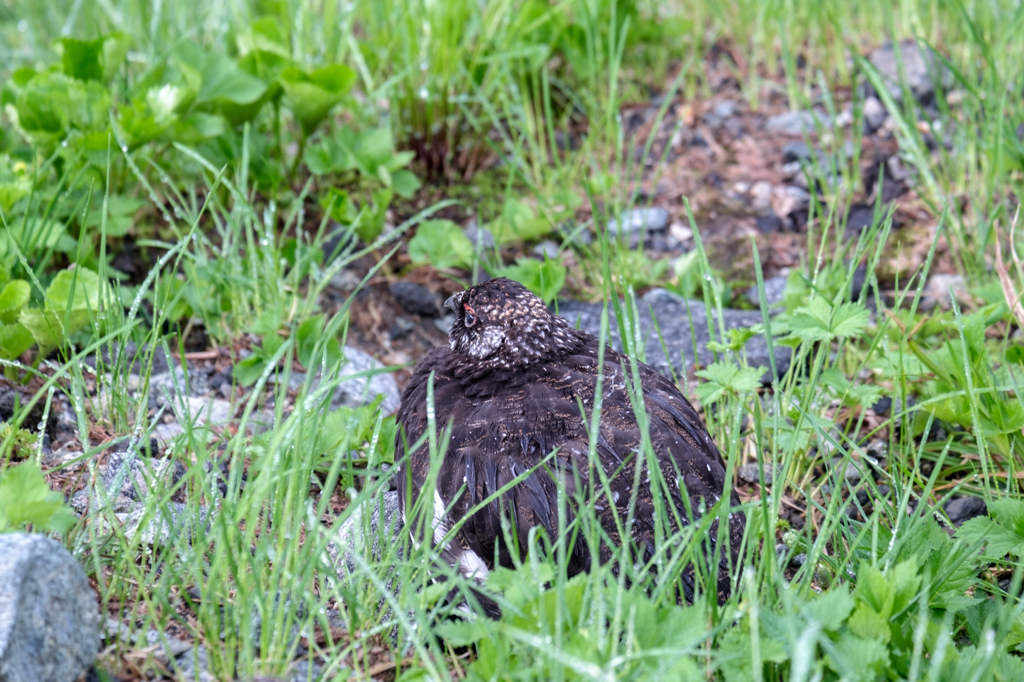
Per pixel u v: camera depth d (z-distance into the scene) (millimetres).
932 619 4578
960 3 8578
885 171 8805
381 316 7812
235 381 6723
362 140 8141
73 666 3934
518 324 5387
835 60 9820
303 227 8211
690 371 7082
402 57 8945
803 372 6070
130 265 7613
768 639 3939
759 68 10008
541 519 4578
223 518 4258
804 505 5922
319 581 4809
